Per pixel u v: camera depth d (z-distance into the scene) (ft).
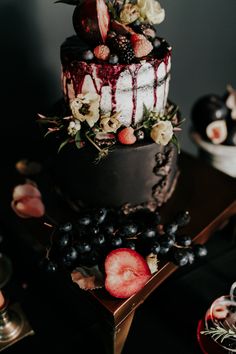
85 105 1.72
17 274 2.27
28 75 2.42
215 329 1.81
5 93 2.42
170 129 1.76
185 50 2.88
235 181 2.29
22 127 2.60
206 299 2.16
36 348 1.97
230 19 2.96
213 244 2.43
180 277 2.25
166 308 2.13
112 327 1.76
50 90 2.56
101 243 1.82
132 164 1.86
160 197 2.09
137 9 1.79
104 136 1.82
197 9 2.73
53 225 2.06
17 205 2.16
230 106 2.72
